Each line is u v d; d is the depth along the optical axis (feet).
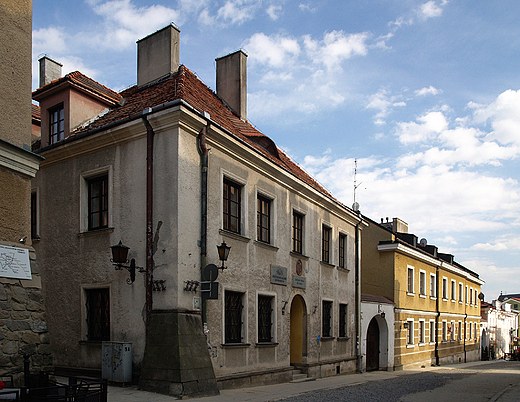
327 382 54.19
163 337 35.01
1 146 29.73
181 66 53.98
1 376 27.35
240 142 44.16
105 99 48.49
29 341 29.30
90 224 43.19
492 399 41.98
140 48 55.06
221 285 41.32
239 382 42.27
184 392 32.76
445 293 118.83
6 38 31.45
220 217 41.98
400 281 90.48
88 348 40.32
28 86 32.55
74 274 42.60
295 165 70.49
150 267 37.42
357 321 72.74
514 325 251.39
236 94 60.90
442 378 67.46
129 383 36.11
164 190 37.83
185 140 38.45
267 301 49.65
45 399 20.92
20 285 29.60
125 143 40.83
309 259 58.85
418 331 98.27
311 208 60.64
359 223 76.28
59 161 45.37
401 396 43.14
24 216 31.07
